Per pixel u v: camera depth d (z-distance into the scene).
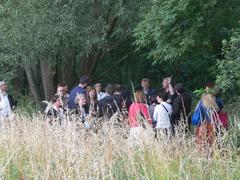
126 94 12.28
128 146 7.20
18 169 7.42
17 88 21.30
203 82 20.17
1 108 13.78
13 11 16.47
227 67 10.91
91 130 7.98
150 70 20.97
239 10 13.19
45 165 6.99
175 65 19.81
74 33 16.53
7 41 16.86
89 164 6.71
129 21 16.67
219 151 7.06
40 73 21.36
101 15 17.09
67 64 19.78
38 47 16.67
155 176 6.53
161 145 7.16
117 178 6.75
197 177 6.72
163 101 10.69
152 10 12.93
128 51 20.39
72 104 12.45
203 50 13.82
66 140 7.27
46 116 9.57
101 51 19.59
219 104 10.27
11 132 8.30
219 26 13.67
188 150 7.28
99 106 11.33
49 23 16.31
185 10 12.49
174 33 12.80
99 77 20.69
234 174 6.77
